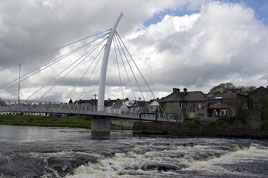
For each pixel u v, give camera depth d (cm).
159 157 2820
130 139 4703
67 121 12144
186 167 2547
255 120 7544
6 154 2327
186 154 3080
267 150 4072
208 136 6594
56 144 3309
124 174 2155
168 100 10006
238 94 8100
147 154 2925
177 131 6856
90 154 2606
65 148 2894
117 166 2361
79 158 2386
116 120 10556
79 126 10200
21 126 9819
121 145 3456
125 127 9838
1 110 4488
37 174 1939
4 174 1847
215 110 8600
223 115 8275
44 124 10575
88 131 7550
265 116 7644
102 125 7006
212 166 2675
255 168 2681
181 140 4750
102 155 2634
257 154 3659
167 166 2419
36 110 5034
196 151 3347
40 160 2214
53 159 2270
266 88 8912
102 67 7244
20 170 1956
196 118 8312
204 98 9494
